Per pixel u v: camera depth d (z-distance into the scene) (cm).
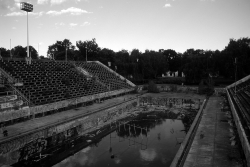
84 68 6194
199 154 2025
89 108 3962
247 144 1705
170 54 11338
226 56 6888
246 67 6569
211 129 2773
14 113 2888
